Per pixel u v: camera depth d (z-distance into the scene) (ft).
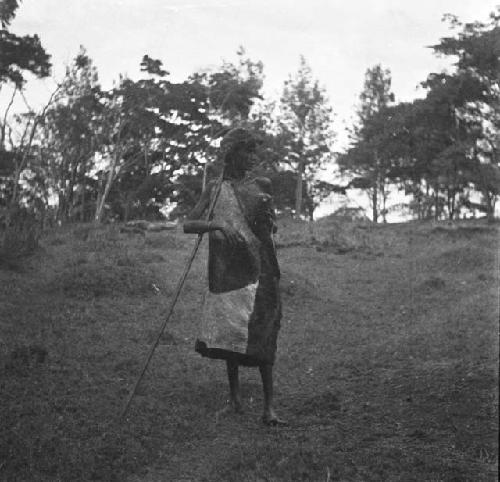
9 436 16.01
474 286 45.68
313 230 78.89
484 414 18.97
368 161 150.00
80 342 28.04
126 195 133.90
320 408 20.40
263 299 19.12
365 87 152.76
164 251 57.11
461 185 141.38
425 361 25.91
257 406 20.66
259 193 19.75
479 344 27.58
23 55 104.83
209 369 24.84
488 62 116.06
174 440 17.04
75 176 123.34
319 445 16.96
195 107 132.57
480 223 100.12
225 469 15.29
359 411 20.16
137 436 16.93
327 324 35.17
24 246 51.67
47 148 115.65
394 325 35.19
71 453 15.29
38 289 39.63
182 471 15.29
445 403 20.27
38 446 15.53
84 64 112.16
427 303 41.37
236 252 19.25
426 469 15.33
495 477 14.76
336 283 48.67
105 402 19.62
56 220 101.71
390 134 141.28
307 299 41.19
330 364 25.98
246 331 18.86
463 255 57.21
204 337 19.13
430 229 85.20
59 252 54.39
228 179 20.20
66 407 18.80
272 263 19.45
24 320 31.71
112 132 126.93
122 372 23.66
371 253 64.85
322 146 152.76
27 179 113.70
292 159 152.87
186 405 20.11
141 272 42.27
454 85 121.80
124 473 14.83
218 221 19.39
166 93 127.75
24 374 22.41
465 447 16.83
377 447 16.94
